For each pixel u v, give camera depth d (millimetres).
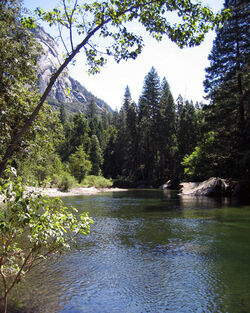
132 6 4938
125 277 5473
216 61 27281
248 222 11539
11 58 6277
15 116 6160
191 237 8867
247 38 24453
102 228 10352
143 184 52688
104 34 5348
